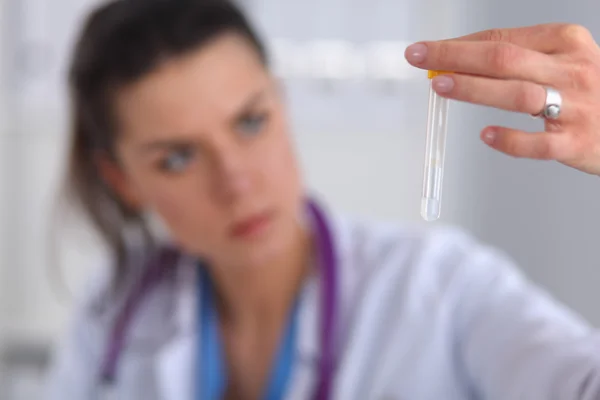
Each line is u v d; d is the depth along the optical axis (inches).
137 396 33.7
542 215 56.3
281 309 33.1
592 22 44.2
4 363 64.4
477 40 15.5
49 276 62.9
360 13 61.6
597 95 14.5
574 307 55.8
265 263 31.8
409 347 30.5
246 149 27.9
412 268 32.4
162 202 29.5
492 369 26.1
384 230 35.5
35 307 65.5
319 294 31.9
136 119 27.9
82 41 31.7
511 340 26.0
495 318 28.4
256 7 61.7
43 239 63.7
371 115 62.8
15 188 64.3
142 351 34.0
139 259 37.6
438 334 30.4
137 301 35.3
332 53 62.4
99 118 30.4
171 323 34.1
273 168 28.6
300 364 30.7
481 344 27.8
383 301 31.9
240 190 27.7
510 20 55.0
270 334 33.1
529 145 14.5
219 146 27.5
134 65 27.0
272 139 28.8
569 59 14.7
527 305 28.0
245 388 33.3
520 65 14.3
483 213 57.8
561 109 14.4
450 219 58.2
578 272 55.5
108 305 37.0
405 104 62.4
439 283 31.8
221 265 31.7
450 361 30.3
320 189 63.9
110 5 30.6
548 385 21.5
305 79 62.7
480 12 56.6
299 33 62.4
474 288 30.9
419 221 62.6
